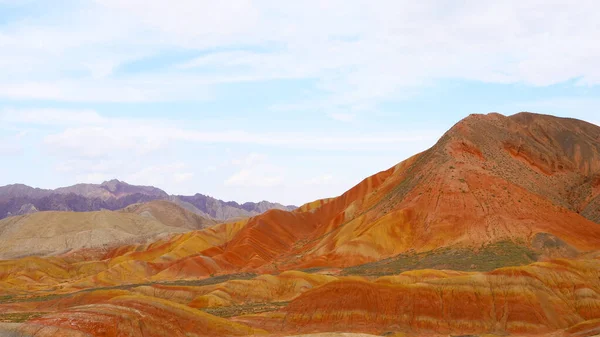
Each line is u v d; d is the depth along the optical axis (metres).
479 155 176.12
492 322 78.69
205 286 117.69
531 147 187.62
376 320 80.06
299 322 81.44
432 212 151.12
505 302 80.94
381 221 154.62
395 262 134.75
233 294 112.31
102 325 59.16
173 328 65.06
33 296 137.25
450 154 173.62
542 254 121.81
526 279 84.00
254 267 169.75
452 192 153.62
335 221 193.38
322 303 83.56
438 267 120.50
